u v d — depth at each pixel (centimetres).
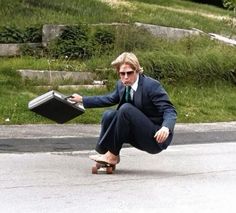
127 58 657
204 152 847
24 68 1377
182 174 700
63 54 1508
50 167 707
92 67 1410
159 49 1534
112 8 1850
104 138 671
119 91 671
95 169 682
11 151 793
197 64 1462
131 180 658
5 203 559
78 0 1834
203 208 567
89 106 671
